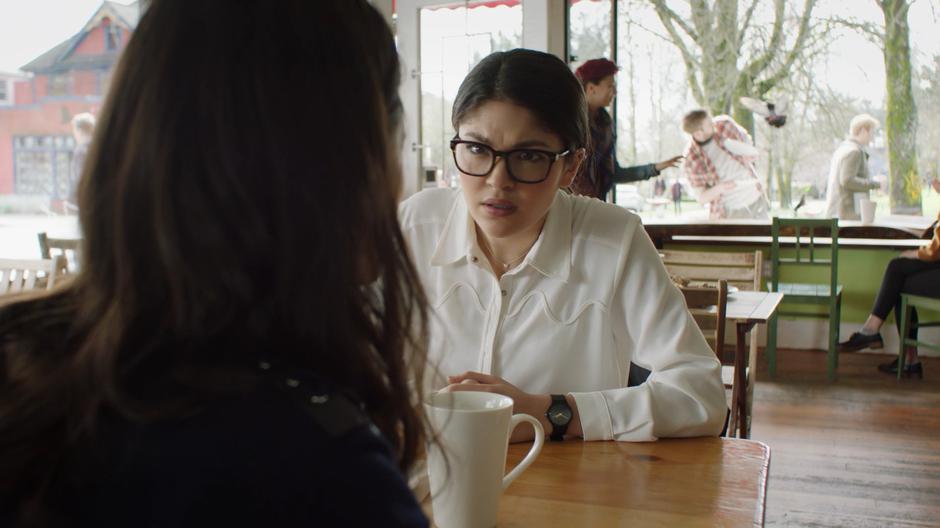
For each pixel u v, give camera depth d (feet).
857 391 14.38
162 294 1.34
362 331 1.50
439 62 15.07
